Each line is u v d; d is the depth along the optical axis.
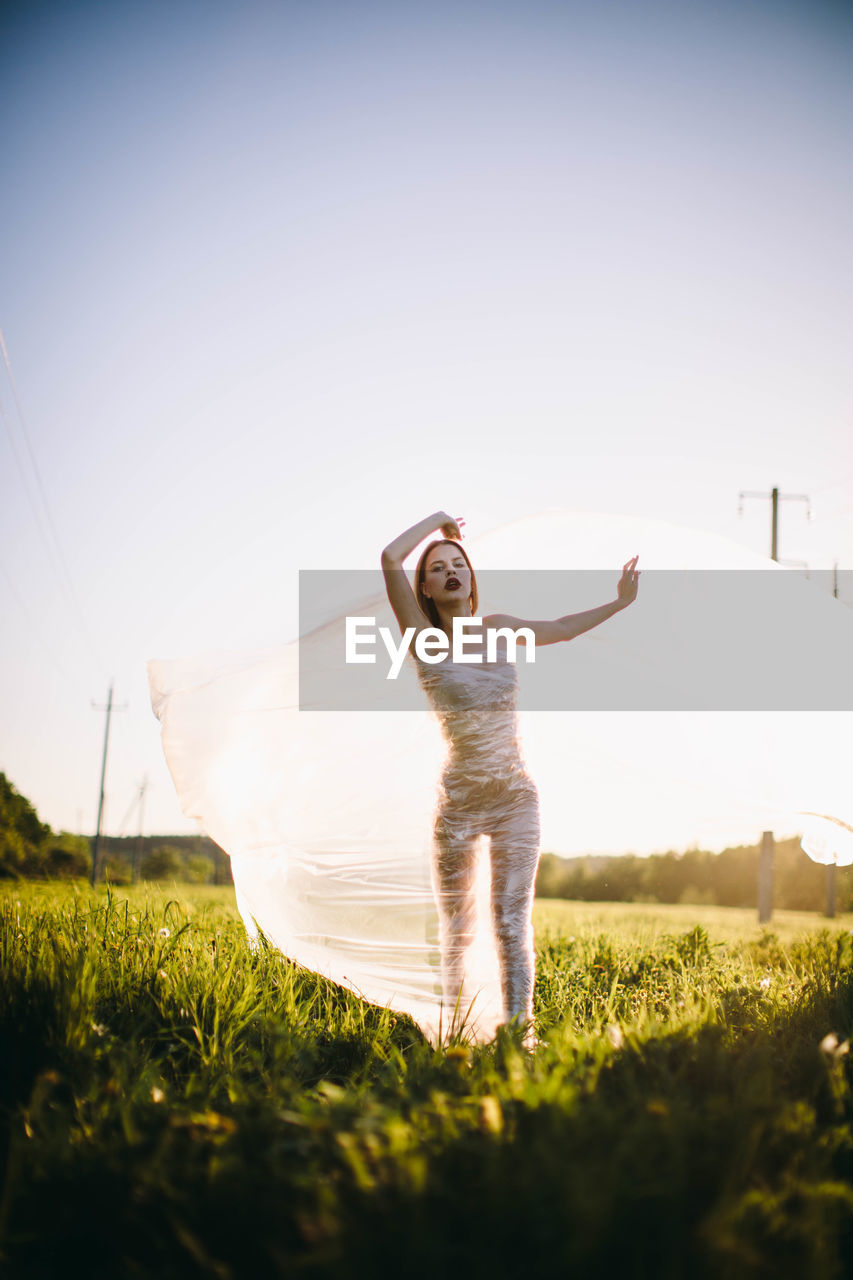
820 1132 2.56
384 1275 1.83
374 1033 4.12
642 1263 1.83
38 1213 2.20
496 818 4.41
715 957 6.86
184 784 5.27
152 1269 2.07
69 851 27.95
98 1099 2.90
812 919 21.28
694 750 5.30
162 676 5.40
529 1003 4.19
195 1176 2.30
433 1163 2.18
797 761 5.22
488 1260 1.84
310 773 5.24
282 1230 2.06
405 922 4.86
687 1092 2.72
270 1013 4.03
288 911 5.02
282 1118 2.58
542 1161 2.08
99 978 4.00
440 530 5.02
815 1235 2.03
